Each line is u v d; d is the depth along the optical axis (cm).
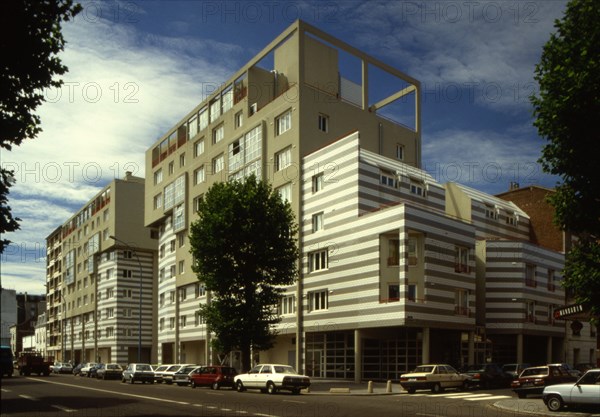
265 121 5191
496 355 5216
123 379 4903
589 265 1866
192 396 2988
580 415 2194
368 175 4397
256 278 3797
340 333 4522
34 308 15238
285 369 3372
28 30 1325
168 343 7488
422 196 4778
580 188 1855
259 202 3816
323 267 4588
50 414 2070
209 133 6084
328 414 2095
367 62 5497
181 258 6569
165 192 6981
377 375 4400
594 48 1769
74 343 10238
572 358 5609
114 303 8619
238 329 3681
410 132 5819
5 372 5475
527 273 5175
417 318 3959
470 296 4397
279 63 5634
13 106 1407
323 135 4975
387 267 4109
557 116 1795
